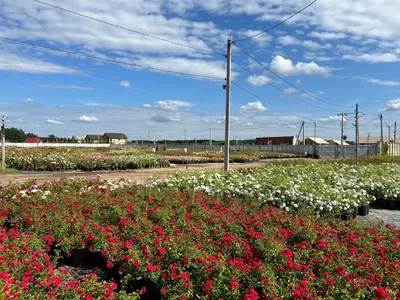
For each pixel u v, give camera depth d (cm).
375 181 1130
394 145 6462
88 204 692
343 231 551
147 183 1031
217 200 772
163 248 415
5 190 846
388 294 329
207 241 471
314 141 7412
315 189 867
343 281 345
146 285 407
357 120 4281
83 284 330
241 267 368
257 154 4225
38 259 405
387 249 469
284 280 361
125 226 527
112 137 10819
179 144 8306
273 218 593
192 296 357
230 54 1575
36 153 2617
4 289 291
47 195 768
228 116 1552
